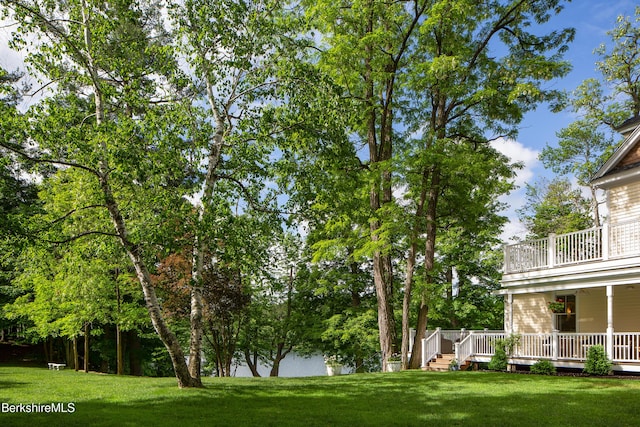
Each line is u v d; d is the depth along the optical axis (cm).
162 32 2033
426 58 2355
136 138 1269
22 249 1282
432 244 2295
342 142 1608
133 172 1261
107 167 1361
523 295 2288
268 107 1491
